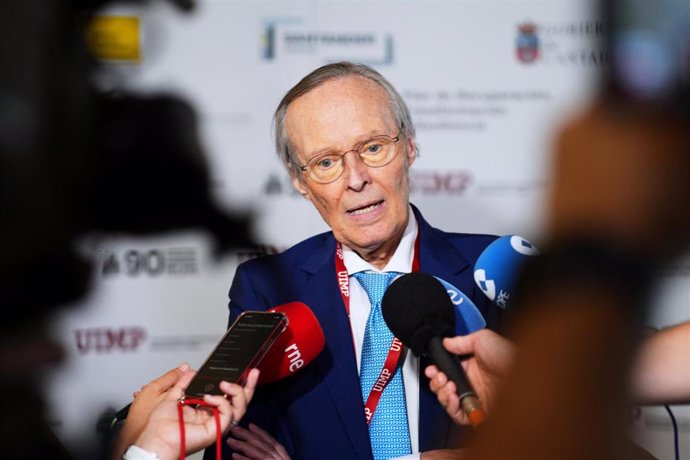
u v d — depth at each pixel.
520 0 4.50
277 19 4.50
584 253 0.97
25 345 2.34
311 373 2.51
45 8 4.05
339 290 2.60
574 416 1.03
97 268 4.34
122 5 4.37
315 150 2.47
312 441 2.46
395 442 2.42
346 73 2.52
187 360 4.53
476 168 4.51
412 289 1.96
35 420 2.19
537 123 4.49
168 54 4.45
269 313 2.24
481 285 2.49
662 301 0.98
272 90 4.50
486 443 1.09
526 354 1.05
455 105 4.52
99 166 4.31
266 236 4.52
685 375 1.08
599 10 0.95
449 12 4.50
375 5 4.51
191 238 4.50
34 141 3.87
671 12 0.94
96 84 4.33
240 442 2.44
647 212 0.93
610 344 1.00
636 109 0.93
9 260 2.75
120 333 4.46
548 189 0.98
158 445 2.03
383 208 2.48
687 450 4.12
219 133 4.49
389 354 2.45
